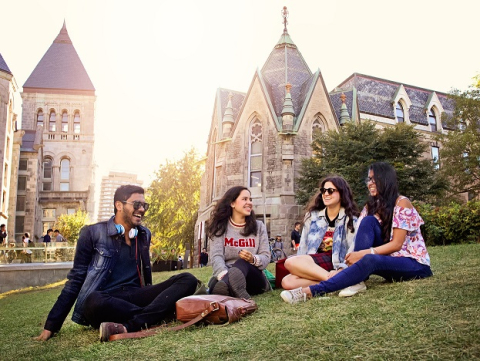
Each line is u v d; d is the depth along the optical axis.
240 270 5.69
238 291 5.52
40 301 14.29
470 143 37.16
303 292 5.30
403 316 3.94
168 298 4.94
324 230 6.41
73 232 63.16
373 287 5.68
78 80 83.38
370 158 24.00
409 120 44.41
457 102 39.53
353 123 26.19
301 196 26.47
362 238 5.67
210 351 3.65
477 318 3.53
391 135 25.23
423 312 3.96
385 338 3.40
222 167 32.66
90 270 5.16
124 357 3.82
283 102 33.62
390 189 5.80
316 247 6.36
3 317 9.79
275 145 31.48
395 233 5.59
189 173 46.56
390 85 45.75
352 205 6.25
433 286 5.05
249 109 32.78
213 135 36.44
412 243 5.81
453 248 12.00
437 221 17.36
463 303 4.06
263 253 6.65
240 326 4.41
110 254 5.21
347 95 37.25
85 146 80.88
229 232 6.60
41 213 72.44
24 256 26.42
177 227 45.25
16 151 60.53
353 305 4.66
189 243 45.81
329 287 5.28
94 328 5.21
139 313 4.89
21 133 60.94
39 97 81.62
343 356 3.14
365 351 3.18
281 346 3.52
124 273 5.34
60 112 81.94
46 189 78.81
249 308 4.91
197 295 4.88
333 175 6.39
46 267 26.45
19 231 63.28
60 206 72.94
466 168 37.47
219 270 6.12
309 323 4.11
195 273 14.92
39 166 70.00
